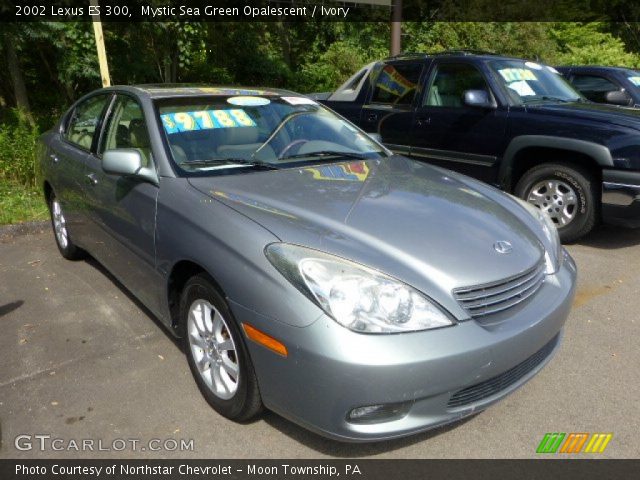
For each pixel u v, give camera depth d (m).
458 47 15.32
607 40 17.64
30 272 4.53
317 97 7.64
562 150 5.11
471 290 2.31
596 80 8.25
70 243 4.61
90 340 3.44
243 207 2.63
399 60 6.55
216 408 2.72
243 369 2.45
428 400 2.21
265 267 2.29
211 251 2.51
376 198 2.84
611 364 3.19
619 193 4.75
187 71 11.32
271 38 14.87
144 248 3.08
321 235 2.40
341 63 14.41
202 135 3.29
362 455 2.48
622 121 4.77
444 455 2.48
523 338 2.36
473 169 5.71
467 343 2.19
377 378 2.08
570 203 5.12
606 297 4.10
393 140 6.37
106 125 3.82
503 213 2.94
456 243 2.49
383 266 2.27
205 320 2.70
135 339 3.44
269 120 3.61
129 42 9.37
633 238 5.46
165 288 2.94
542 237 2.90
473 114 5.62
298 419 2.28
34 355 3.27
